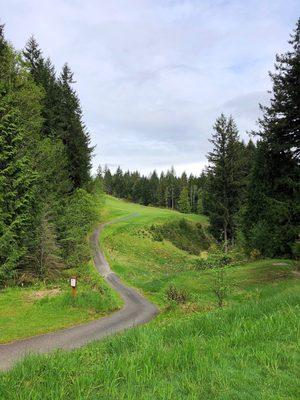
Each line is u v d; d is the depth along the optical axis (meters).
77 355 6.97
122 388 5.41
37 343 14.53
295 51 31.44
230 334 7.90
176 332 8.61
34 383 5.58
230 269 28.33
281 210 31.09
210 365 6.20
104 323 19.03
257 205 36.09
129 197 155.75
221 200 59.22
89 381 5.49
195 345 7.06
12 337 15.38
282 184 33.28
